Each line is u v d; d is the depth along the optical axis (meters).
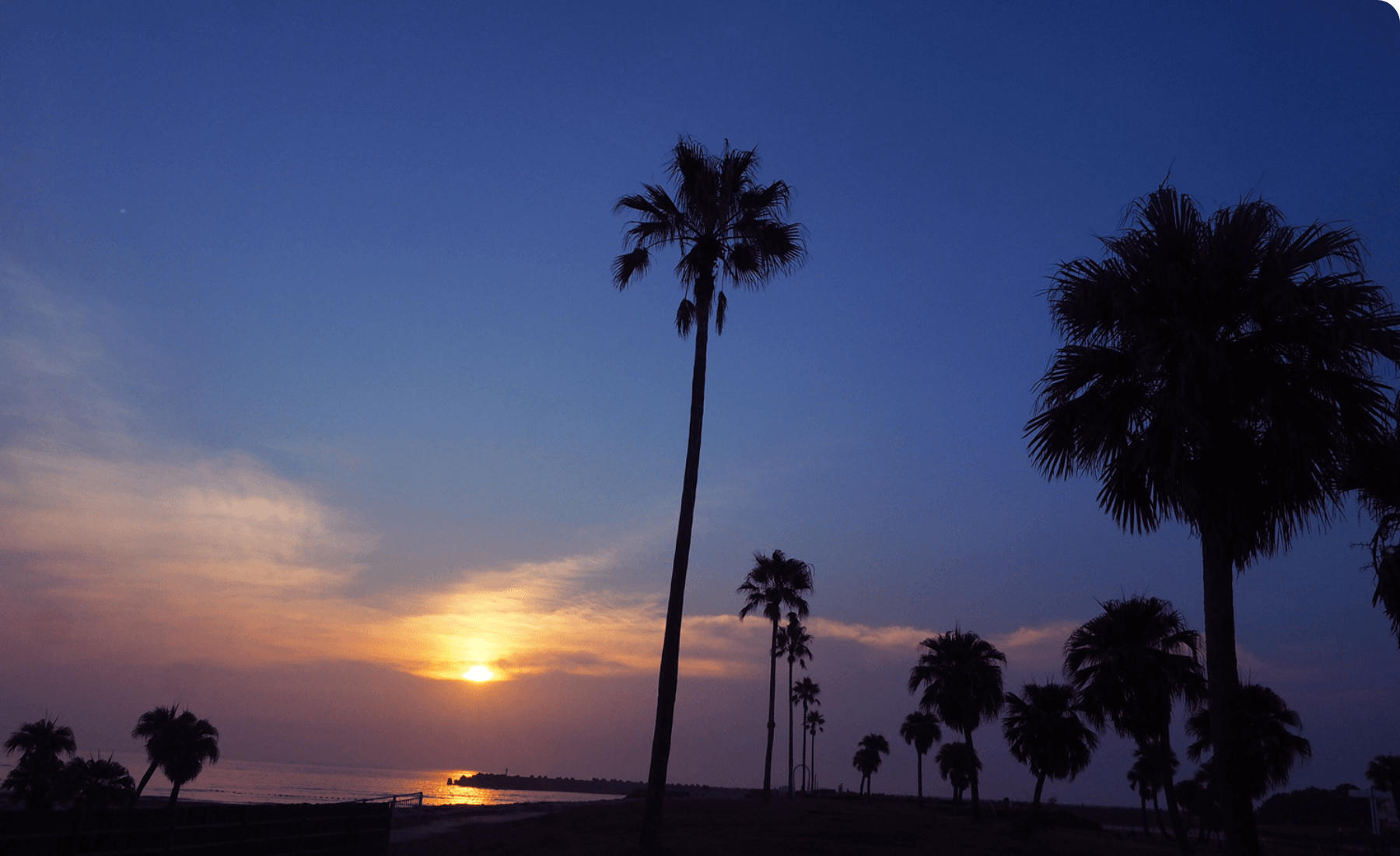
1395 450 11.98
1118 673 33.53
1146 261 12.38
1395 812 55.97
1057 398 13.38
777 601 57.50
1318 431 11.32
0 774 57.34
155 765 51.22
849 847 26.61
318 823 19.03
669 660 18.55
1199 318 12.20
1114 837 47.22
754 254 21.91
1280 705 33.50
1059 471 13.46
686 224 22.06
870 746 117.31
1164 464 12.02
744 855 22.86
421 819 32.03
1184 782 54.38
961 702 50.25
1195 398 11.42
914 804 81.88
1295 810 86.50
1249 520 11.73
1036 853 28.92
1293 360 11.88
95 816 13.56
